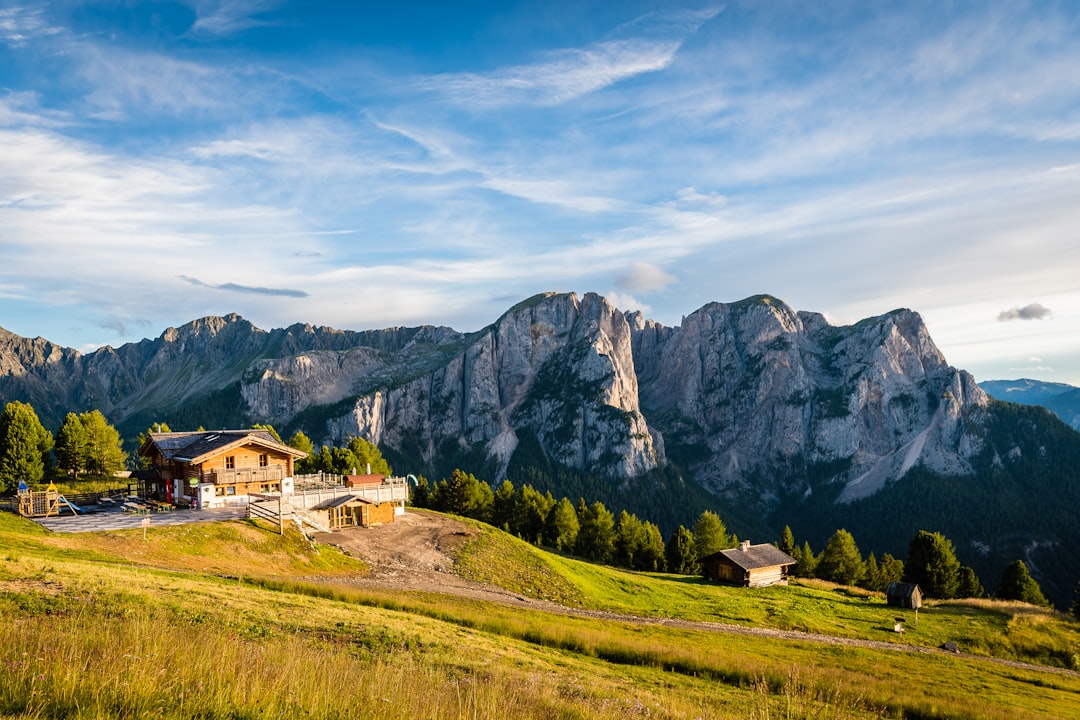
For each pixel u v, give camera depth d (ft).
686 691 94.73
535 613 158.71
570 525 403.95
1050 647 220.23
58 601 71.46
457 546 222.28
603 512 403.95
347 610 106.93
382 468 431.43
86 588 80.79
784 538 445.37
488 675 71.92
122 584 88.33
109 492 247.70
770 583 308.40
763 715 61.67
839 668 149.07
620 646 122.72
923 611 267.59
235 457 220.02
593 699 66.85
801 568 431.43
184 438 243.19
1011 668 183.11
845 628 224.33
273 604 98.02
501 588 191.31
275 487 227.81
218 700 34.55
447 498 407.85
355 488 240.12
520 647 106.73
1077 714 132.26
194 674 38.04
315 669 44.06
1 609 64.49
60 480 316.19
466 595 167.12
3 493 277.64
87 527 165.17
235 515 191.21
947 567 360.07
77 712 30.53
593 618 172.76
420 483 440.45
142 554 143.43
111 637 44.70
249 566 156.04
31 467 290.56
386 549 205.87
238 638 58.70
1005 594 378.12
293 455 232.12
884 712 104.58
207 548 160.45
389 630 91.56
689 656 121.39
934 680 149.89
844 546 412.36
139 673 34.94
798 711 62.54
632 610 203.62
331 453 424.87
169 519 182.70
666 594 245.24
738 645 163.94
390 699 40.24
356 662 57.41
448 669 73.82
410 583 171.12
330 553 186.19
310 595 125.18
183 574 120.47
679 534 387.55
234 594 100.68
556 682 75.00
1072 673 190.39
